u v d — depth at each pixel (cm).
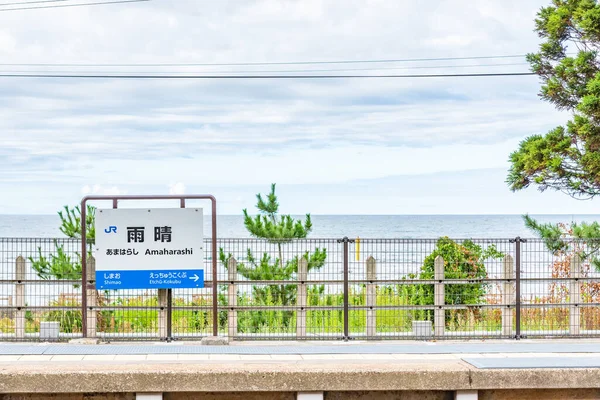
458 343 1255
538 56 1914
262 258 1378
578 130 1750
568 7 1859
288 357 1090
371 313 1342
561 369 1007
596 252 1392
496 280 1366
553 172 1784
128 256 1289
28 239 1331
